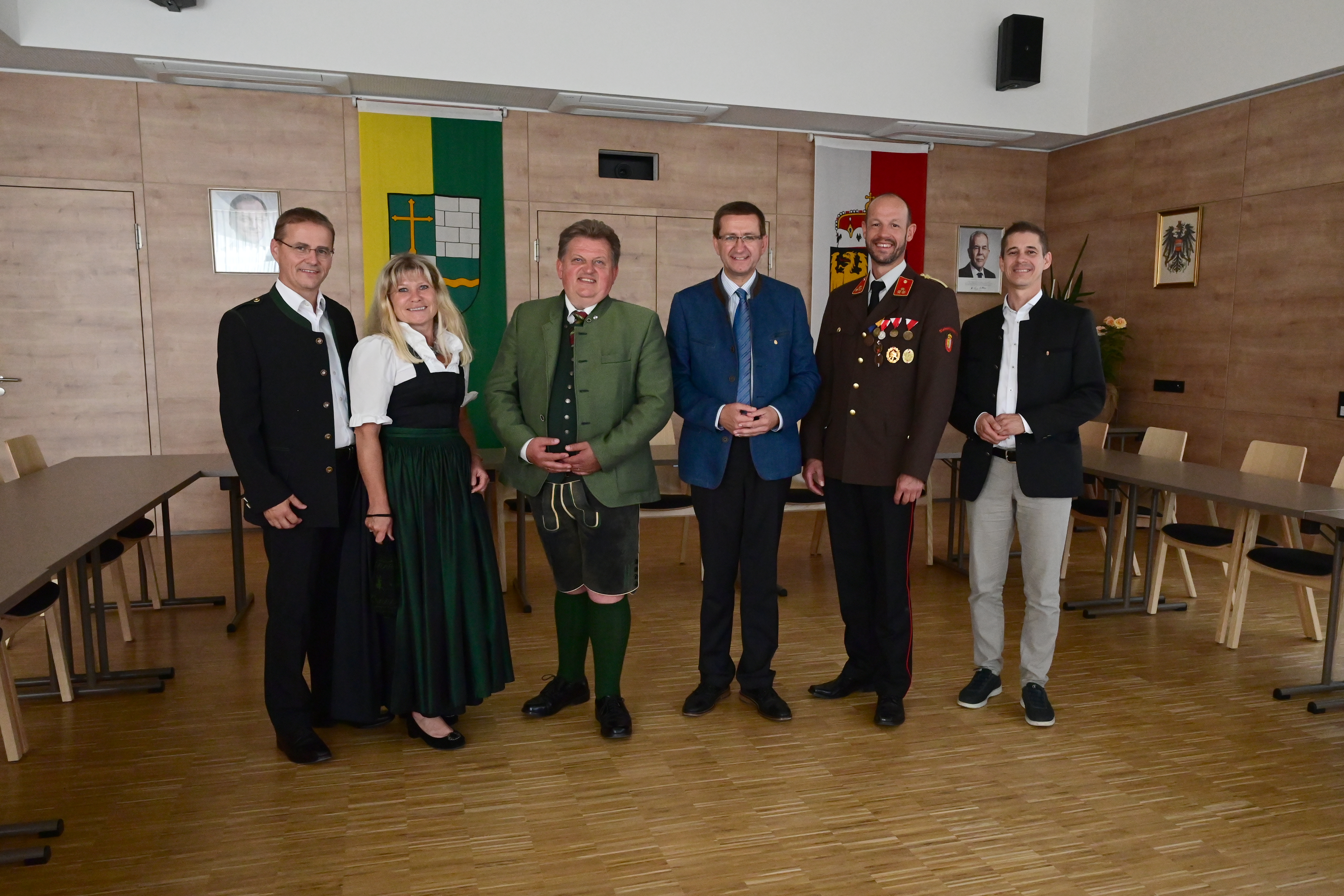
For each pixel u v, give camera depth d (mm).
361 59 5562
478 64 5773
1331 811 2486
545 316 2832
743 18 6254
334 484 2625
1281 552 3719
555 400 2770
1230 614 3943
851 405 2953
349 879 2133
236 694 3324
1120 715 3158
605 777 2660
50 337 5742
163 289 5887
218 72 5480
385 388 2607
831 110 6504
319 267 2625
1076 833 2361
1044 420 2854
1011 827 2389
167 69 5398
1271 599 4707
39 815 2434
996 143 7426
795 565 5316
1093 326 2924
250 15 5363
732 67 6262
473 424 6500
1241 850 2283
